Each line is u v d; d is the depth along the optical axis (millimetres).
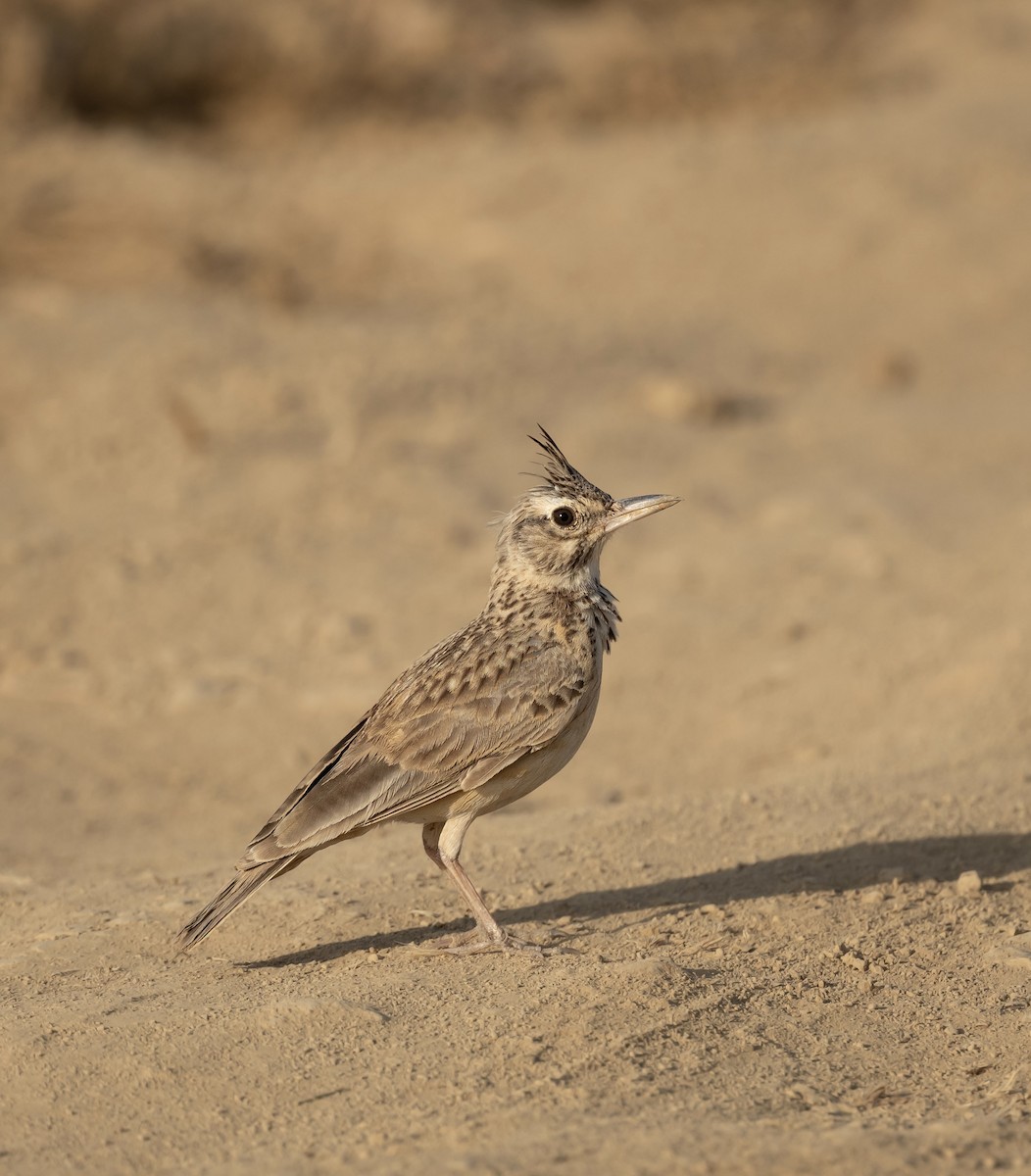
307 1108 6742
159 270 26609
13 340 22516
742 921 8914
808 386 23953
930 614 15227
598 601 8852
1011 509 18625
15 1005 7832
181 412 20172
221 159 34094
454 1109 6645
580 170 32500
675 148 33625
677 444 21109
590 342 24922
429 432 20719
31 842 11539
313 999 7672
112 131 34438
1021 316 26359
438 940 8562
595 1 41969
